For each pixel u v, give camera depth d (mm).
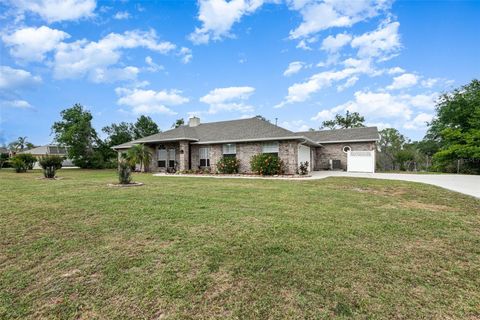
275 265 3188
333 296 2545
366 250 3641
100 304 2473
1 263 3330
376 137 20969
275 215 5559
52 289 2732
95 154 35188
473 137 20031
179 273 3025
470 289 2670
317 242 3936
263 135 17750
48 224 4938
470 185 10531
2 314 2342
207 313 2322
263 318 2248
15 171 23828
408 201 7180
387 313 2289
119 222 5039
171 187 10266
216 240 4039
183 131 21484
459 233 4391
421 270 3068
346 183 11461
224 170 18312
